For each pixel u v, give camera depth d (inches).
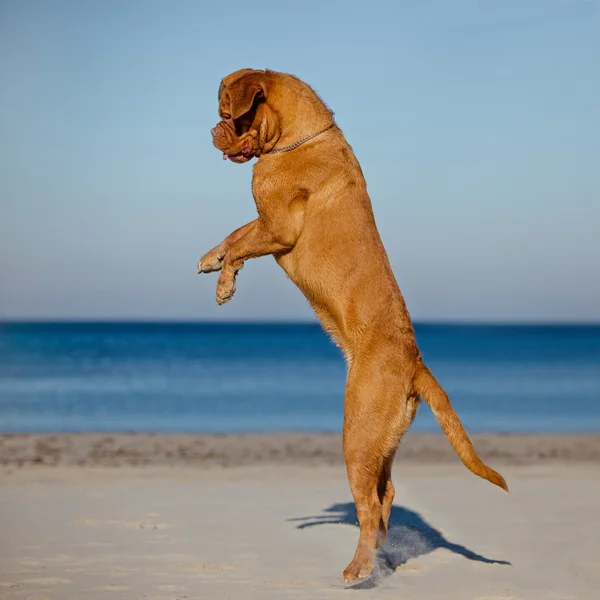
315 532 313.0
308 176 257.6
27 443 603.5
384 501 261.3
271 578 244.5
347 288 250.2
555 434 687.1
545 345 3282.5
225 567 258.2
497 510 357.4
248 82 261.3
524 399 1090.1
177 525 324.2
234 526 323.3
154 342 3457.2
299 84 268.4
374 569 253.4
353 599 220.7
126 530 314.3
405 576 248.1
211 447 589.3
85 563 261.6
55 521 330.3
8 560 265.4
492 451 573.6
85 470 477.1
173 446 593.9
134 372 1675.7
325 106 270.2
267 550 282.7
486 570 255.4
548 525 325.4
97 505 366.3
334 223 254.7
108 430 773.9
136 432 715.4
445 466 502.6
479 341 3863.2
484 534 308.8
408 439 650.2
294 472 475.8
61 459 523.5
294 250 262.1
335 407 1000.9
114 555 273.1
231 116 260.2
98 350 2689.5
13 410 976.3
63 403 1056.8
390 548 285.0
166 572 251.3
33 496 388.8
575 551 281.3
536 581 241.9
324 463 513.7
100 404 1044.5
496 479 236.2
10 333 5012.3
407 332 249.3
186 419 880.3
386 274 252.8
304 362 2025.1
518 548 285.9
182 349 2770.7
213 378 1512.1
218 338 4097.0
